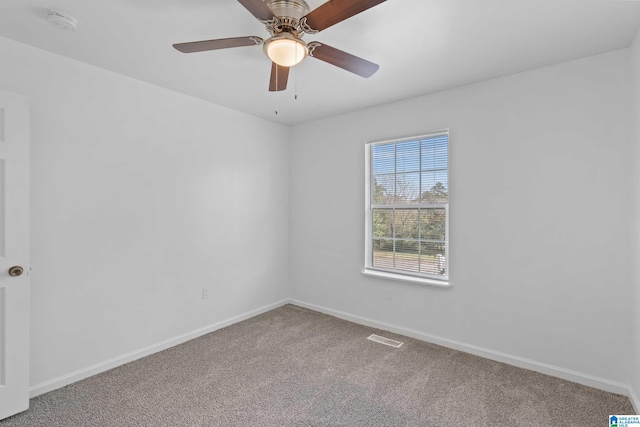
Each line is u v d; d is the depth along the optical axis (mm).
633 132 2037
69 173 2299
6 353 1922
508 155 2594
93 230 2428
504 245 2625
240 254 3574
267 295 3916
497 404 2061
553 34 1979
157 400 2096
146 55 2266
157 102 2816
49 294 2211
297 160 4105
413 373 2447
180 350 2844
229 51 2209
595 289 2258
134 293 2674
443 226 3012
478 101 2734
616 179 2172
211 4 1697
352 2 1360
